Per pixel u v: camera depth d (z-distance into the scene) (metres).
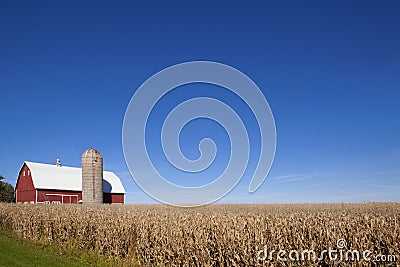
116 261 16.28
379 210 26.69
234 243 13.38
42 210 25.30
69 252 18.33
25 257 17.41
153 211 23.69
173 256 14.69
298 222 15.77
